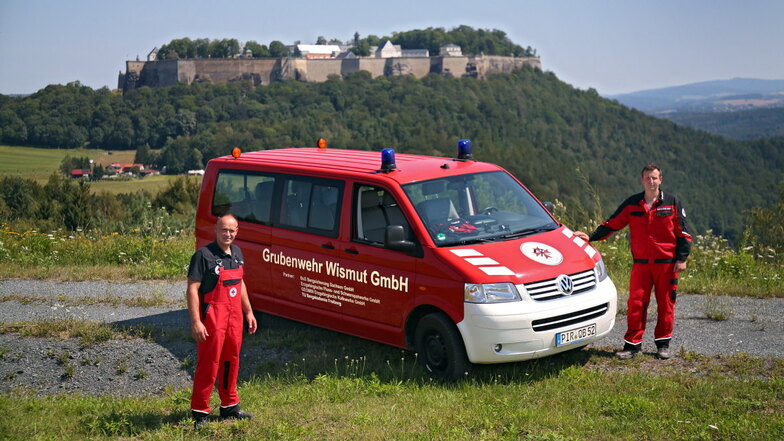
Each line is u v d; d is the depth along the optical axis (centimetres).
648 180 678
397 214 687
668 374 642
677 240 684
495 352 616
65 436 548
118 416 590
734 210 18650
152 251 1351
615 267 1123
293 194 775
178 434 540
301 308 765
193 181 2916
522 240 683
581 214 1259
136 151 18100
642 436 500
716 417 523
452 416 552
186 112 18712
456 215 702
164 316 921
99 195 3788
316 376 691
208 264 548
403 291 670
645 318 700
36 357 788
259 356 768
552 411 555
